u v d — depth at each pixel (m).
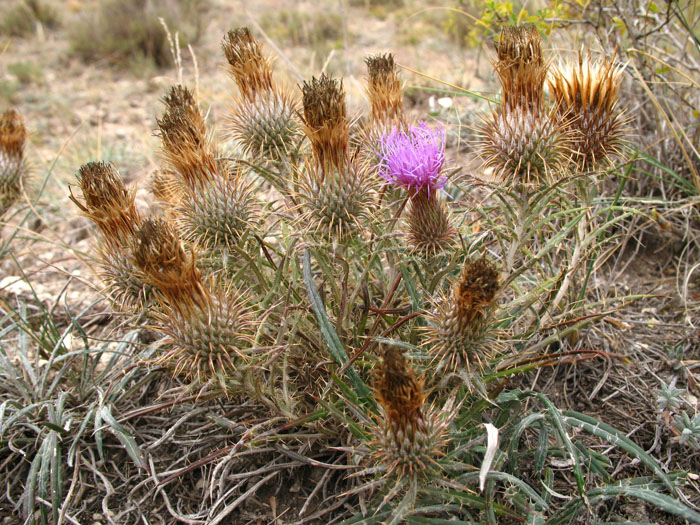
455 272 0.29
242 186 0.28
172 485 0.29
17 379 0.32
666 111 0.40
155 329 0.24
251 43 0.31
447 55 0.79
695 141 0.40
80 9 1.20
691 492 0.26
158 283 0.22
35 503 0.28
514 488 0.25
